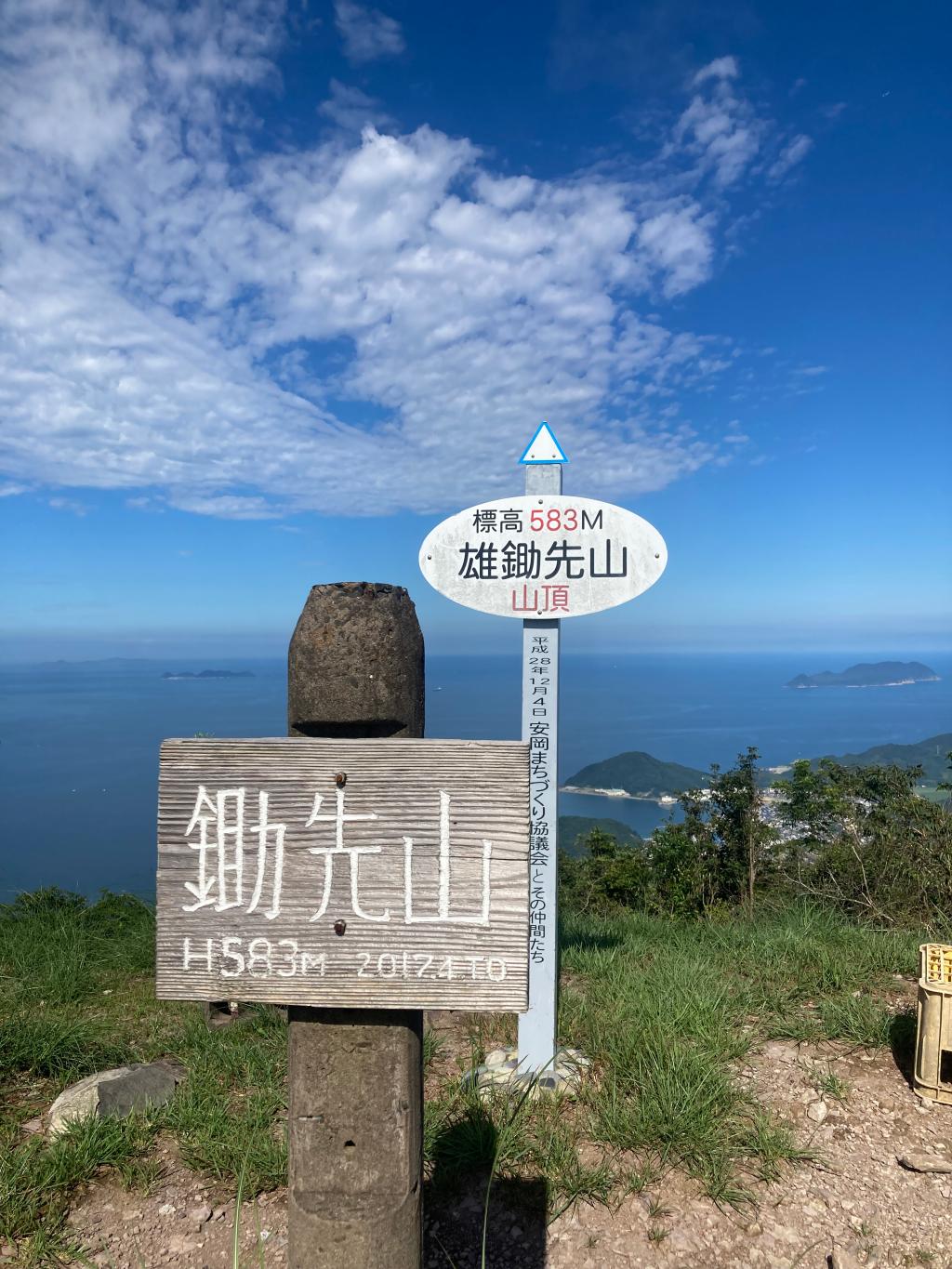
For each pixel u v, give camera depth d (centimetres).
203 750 151
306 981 147
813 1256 220
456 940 145
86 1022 360
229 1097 296
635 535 318
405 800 146
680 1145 259
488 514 330
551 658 325
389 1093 150
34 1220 229
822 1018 345
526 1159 257
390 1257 150
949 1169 249
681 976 379
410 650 163
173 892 151
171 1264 217
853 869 551
